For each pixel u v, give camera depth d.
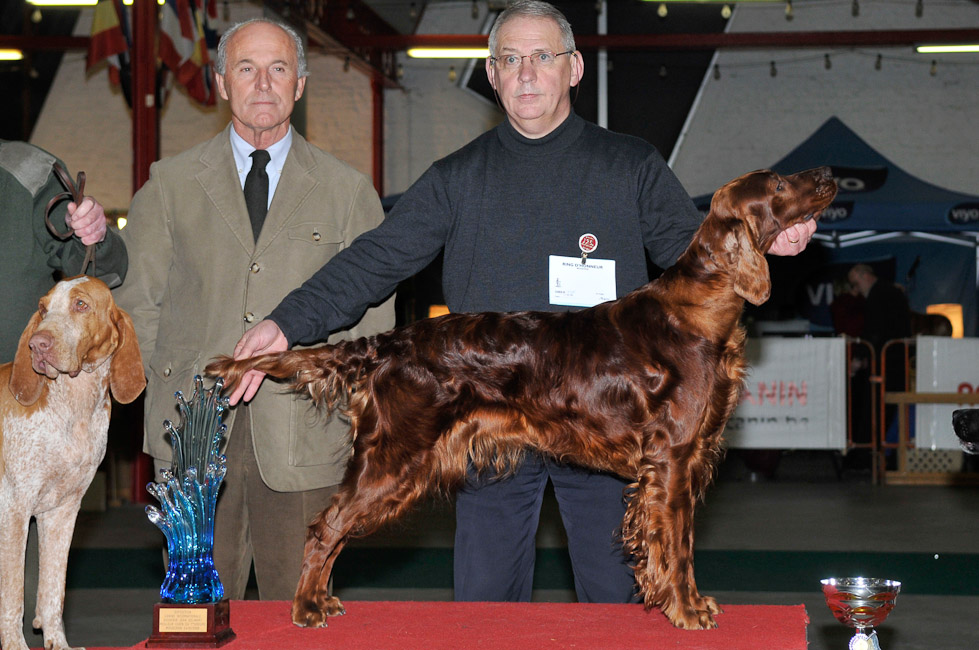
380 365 2.46
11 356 2.71
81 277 2.47
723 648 2.07
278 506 2.96
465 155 2.89
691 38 12.12
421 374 2.45
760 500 8.62
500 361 2.46
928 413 9.44
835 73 12.80
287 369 2.48
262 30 2.95
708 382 2.31
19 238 2.69
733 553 6.60
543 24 2.75
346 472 2.44
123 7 8.71
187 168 3.02
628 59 13.02
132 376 2.54
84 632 4.84
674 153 13.07
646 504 2.29
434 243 2.86
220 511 2.98
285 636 2.21
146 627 4.93
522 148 2.83
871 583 2.39
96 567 6.30
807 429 9.18
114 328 2.47
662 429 2.31
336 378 2.48
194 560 2.20
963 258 11.90
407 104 13.35
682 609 2.24
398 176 13.38
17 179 2.69
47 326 2.33
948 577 5.96
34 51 13.14
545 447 2.47
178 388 2.89
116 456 8.94
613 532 2.80
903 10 12.64
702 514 7.99
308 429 2.94
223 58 2.97
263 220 3.01
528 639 2.16
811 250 12.05
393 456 2.42
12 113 13.22
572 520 2.87
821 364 9.17
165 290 3.03
